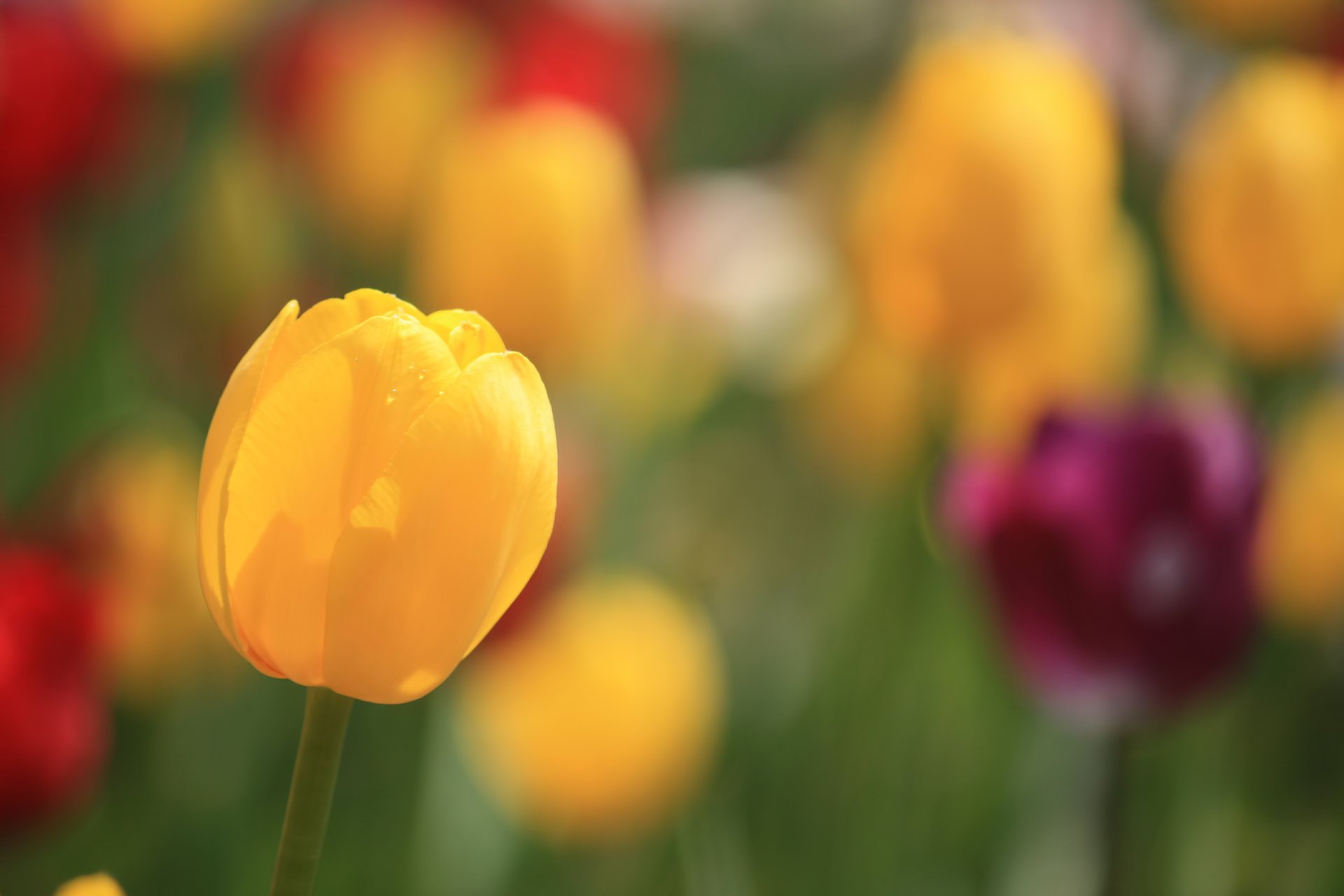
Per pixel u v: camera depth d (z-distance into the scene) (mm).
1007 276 972
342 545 731
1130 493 915
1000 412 1005
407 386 742
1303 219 977
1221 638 919
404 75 1132
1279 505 1028
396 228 1144
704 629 1106
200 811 1013
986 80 973
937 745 1037
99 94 1044
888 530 1019
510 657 1010
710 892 967
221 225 1125
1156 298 1141
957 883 1028
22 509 1060
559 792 1024
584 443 1073
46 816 887
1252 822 1023
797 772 1044
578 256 1024
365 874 1005
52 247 1087
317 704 758
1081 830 968
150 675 994
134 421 1075
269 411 736
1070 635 920
